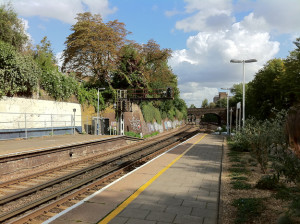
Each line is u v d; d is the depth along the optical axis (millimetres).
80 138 21984
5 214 5941
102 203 6238
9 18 20484
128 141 28781
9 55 19016
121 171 11898
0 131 18812
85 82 37125
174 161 12844
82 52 35656
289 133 1645
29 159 12641
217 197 6883
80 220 5219
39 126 22969
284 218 4559
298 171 5492
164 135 44688
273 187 7535
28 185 9484
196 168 11078
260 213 5527
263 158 10008
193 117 125938
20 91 20922
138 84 40562
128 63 40531
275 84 36375
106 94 36625
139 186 7855
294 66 24594
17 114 20500
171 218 5355
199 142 25312
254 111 43625
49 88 24344
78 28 34469
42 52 24469
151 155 17906
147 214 5562
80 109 30062
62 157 15500
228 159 14367
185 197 6836
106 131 33031
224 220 5312
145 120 44875
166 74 54750
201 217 5430
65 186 9359
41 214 6109
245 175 9656
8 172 11266
